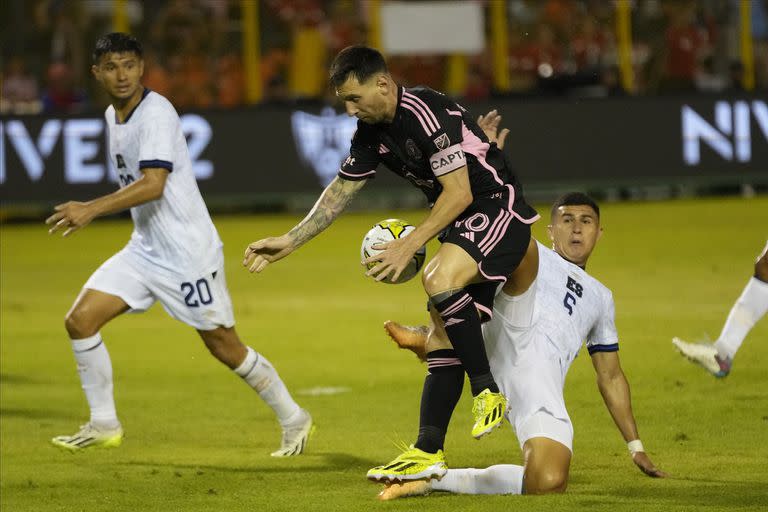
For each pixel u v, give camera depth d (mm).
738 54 79750
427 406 20359
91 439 25000
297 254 60000
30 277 53844
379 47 76312
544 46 78750
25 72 75812
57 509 20328
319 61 77625
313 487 21500
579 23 79250
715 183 74500
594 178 73875
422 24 75812
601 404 27984
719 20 79812
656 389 29281
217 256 25062
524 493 19828
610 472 21734
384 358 34938
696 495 19688
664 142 74250
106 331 41438
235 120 71750
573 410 27422
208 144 71625
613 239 60188
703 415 26453
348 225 70375
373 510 19281
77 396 31094
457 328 19656
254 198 71938
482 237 20016
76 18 76562
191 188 24969
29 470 23422
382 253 19734
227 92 76188
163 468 23484
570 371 31844
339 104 72250
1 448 25484
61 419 28406
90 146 70500
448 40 76000
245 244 61719
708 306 41406
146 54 76375
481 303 20344
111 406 25156
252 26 76188
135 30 77312
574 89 76000
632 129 74062
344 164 21547
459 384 20516
